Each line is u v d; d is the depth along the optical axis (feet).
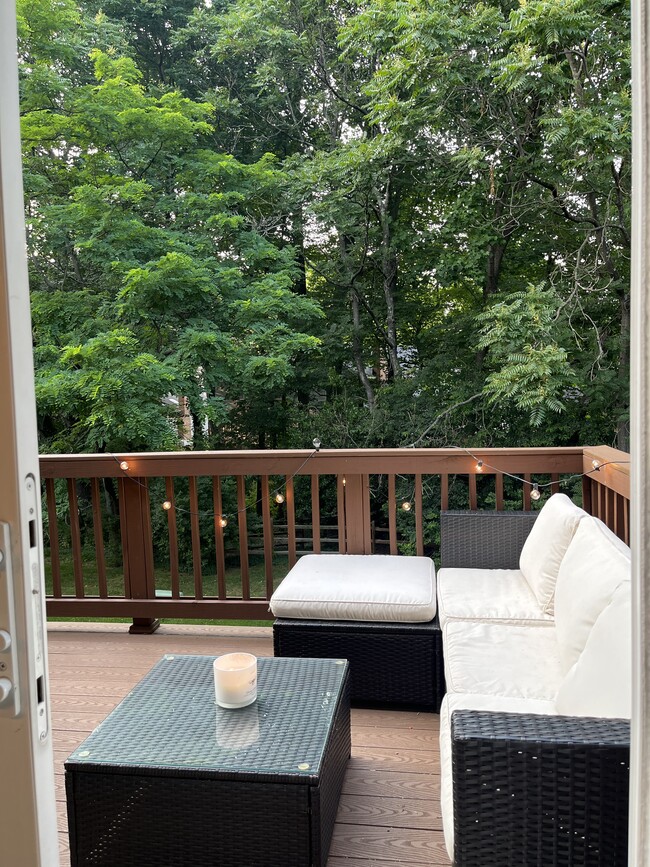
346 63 33.30
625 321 25.61
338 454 12.24
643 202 2.43
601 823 4.39
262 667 7.78
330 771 6.35
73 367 27.86
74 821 6.05
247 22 33.37
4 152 2.63
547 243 29.30
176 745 6.12
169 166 31.01
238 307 29.09
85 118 27.22
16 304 2.68
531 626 8.54
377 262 34.63
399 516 29.81
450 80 22.62
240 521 12.65
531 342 22.75
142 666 11.17
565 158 22.67
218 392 32.53
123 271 26.91
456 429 30.25
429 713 9.59
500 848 4.51
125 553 12.84
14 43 2.71
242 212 33.50
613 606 5.33
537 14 19.66
